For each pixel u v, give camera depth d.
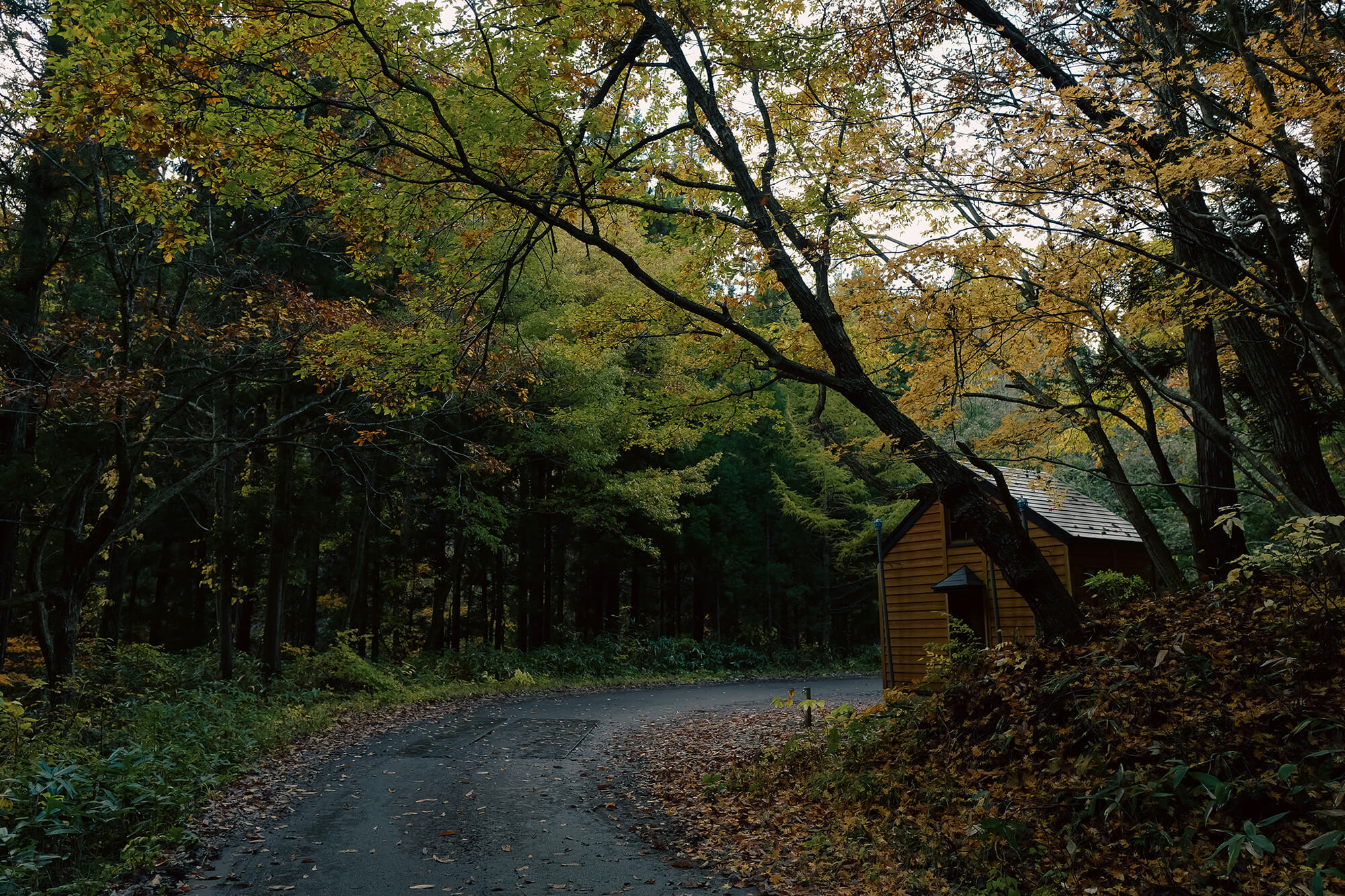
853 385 8.24
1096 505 15.25
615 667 25.17
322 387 12.14
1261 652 5.73
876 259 7.95
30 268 11.48
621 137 8.68
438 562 24.97
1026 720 6.37
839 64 7.99
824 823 6.49
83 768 7.00
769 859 5.81
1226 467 9.12
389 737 12.01
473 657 21.56
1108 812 4.79
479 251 8.74
